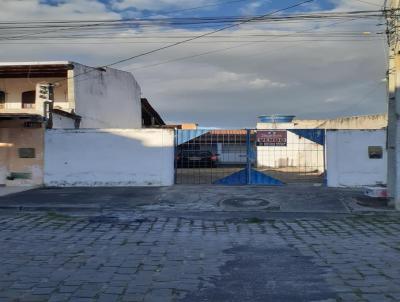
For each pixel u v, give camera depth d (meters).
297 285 6.30
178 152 20.17
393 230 10.84
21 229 10.73
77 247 8.77
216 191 16.50
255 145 18.28
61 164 18.67
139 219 12.31
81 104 23.97
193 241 9.45
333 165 17.80
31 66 22.94
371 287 6.15
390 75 14.00
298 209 13.64
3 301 5.61
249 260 7.76
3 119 18.97
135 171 18.39
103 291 6.02
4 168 19.00
